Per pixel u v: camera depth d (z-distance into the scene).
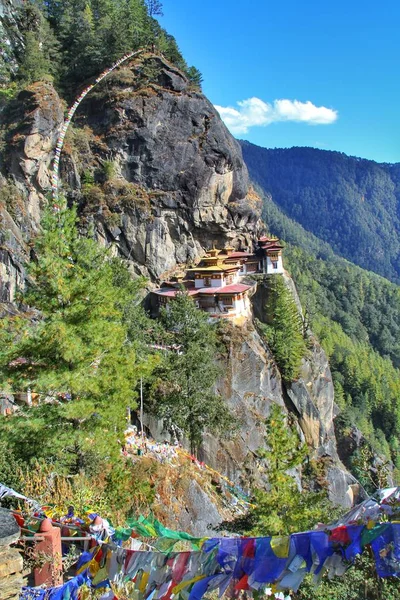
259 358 58.53
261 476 51.34
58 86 78.25
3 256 48.19
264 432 55.06
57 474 18.41
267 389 60.97
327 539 7.82
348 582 14.20
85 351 19.95
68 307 20.62
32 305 20.94
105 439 20.16
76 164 68.19
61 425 20.17
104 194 67.50
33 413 20.06
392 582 13.35
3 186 59.31
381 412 121.88
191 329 43.34
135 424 43.06
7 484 17.09
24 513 13.05
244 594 10.54
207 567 8.41
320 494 28.19
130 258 68.06
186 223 71.44
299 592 14.03
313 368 73.44
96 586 9.76
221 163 72.69
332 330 152.12
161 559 9.02
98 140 70.81
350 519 8.47
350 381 126.56
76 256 22.47
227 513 36.09
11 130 63.00
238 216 75.25
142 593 8.95
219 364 54.69
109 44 78.44
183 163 70.88
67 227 22.05
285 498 27.47
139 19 85.31
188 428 40.56
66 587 9.76
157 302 66.06
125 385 20.92
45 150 63.34
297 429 65.62
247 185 79.31
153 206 69.06
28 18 82.94
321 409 74.44
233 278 67.38
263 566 7.96
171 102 71.94
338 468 66.00
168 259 70.00
